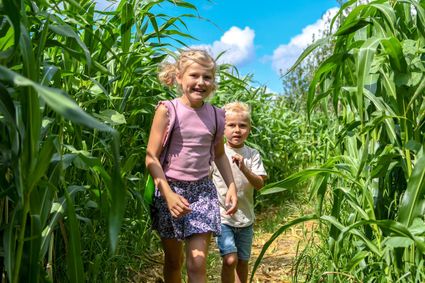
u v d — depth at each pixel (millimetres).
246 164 3199
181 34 3574
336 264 2848
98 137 3283
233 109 3176
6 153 1586
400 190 2809
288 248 4621
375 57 2594
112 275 3156
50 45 2033
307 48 2439
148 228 3953
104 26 3002
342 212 3463
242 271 3156
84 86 2881
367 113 2773
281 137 7797
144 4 3422
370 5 2520
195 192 2572
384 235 2693
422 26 2438
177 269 2736
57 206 2021
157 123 2578
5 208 1838
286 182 2623
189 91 2564
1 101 1418
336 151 3928
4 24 1711
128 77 3393
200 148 2594
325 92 2732
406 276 2496
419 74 2508
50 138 1528
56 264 2732
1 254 1793
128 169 3271
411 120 2516
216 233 2564
